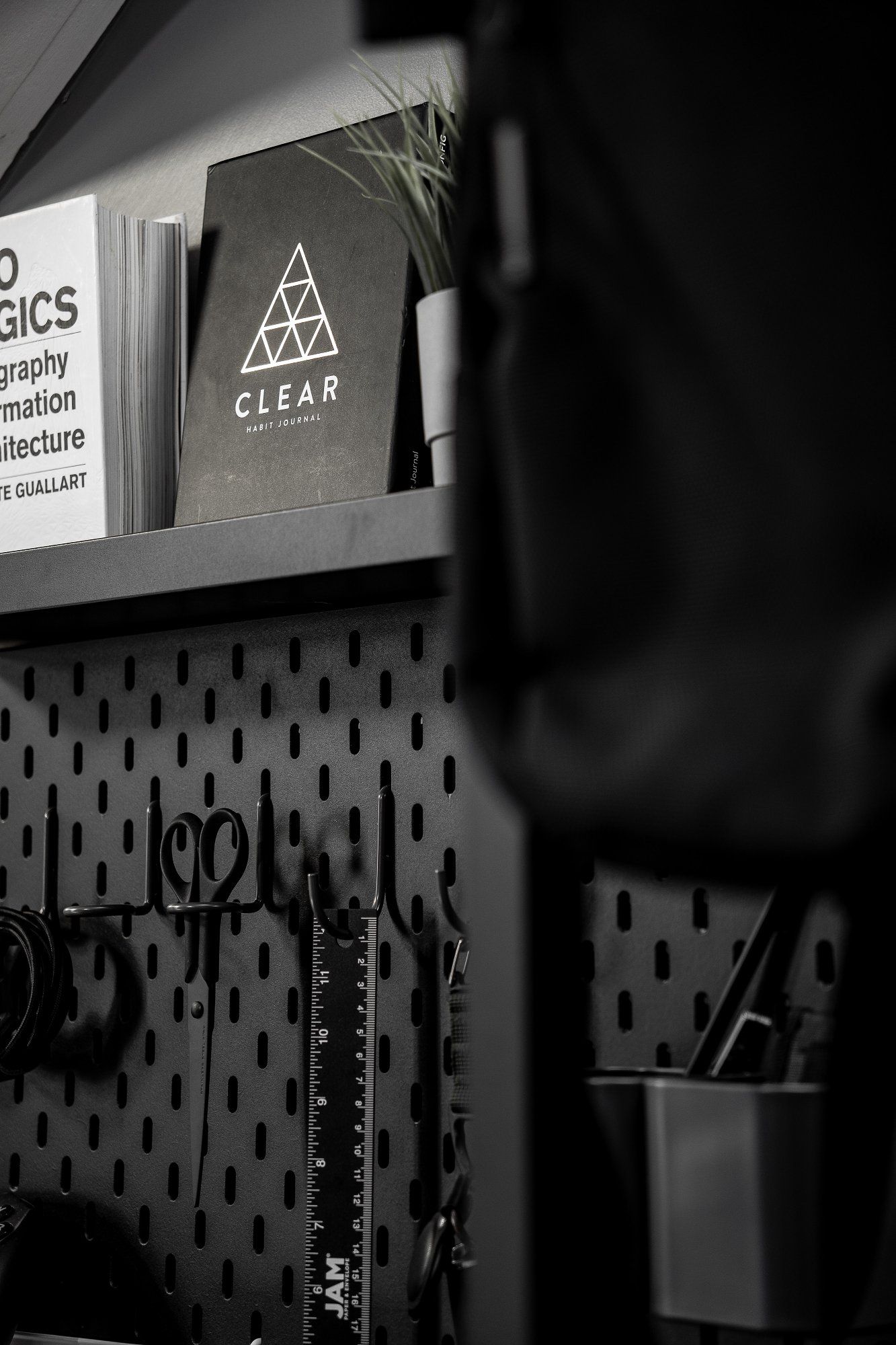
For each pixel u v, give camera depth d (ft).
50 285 2.87
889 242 1.06
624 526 1.13
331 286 2.68
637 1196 1.63
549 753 1.14
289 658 2.87
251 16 3.39
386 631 2.74
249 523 2.27
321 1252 2.47
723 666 1.08
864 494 1.04
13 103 3.66
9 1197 2.97
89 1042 3.05
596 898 2.47
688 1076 1.83
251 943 2.83
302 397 2.66
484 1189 1.43
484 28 1.23
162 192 3.48
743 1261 1.55
